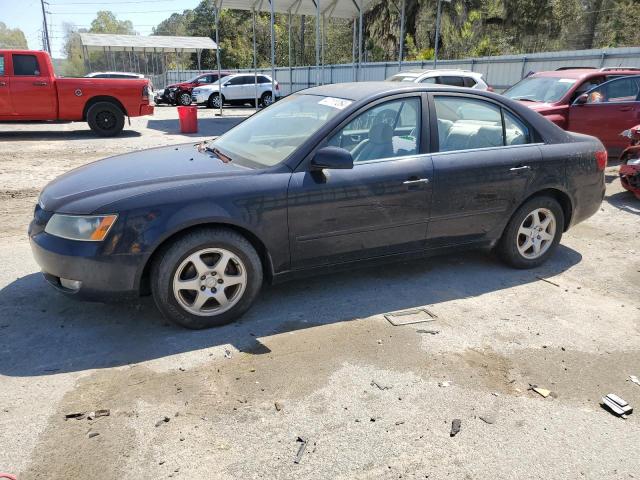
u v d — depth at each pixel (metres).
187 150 4.44
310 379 3.04
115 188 3.42
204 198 3.37
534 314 3.94
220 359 3.22
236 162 3.88
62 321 3.66
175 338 3.46
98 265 3.24
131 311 3.82
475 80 12.12
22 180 8.33
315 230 3.73
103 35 37.22
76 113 13.93
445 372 3.15
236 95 27.41
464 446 2.54
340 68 27.77
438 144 4.18
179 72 42.50
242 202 3.45
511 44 32.16
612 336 3.64
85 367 3.11
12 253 5.00
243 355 3.28
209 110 25.94
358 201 3.81
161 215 3.28
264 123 4.43
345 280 4.48
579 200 4.82
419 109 4.13
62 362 3.16
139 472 2.33
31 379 2.98
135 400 2.81
